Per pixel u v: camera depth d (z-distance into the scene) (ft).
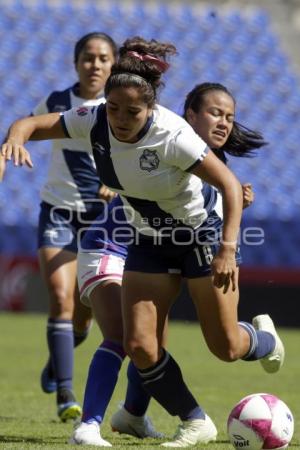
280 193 236.02
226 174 52.70
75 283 81.15
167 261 57.88
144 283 57.06
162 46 56.59
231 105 61.67
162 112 52.85
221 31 285.64
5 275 199.00
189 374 114.32
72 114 55.42
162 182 53.98
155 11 286.46
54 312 78.59
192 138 52.70
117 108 51.24
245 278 191.72
